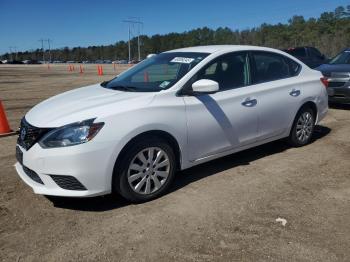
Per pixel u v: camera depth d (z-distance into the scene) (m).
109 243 3.67
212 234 3.79
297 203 4.45
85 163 4.04
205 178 5.22
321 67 10.80
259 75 5.75
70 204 4.48
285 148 6.53
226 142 5.25
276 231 3.84
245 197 4.61
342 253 3.47
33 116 4.53
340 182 5.05
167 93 4.66
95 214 4.24
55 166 4.05
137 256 3.46
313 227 3.91
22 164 4.41
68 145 4.02
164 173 4.63
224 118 5.14
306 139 6.60
